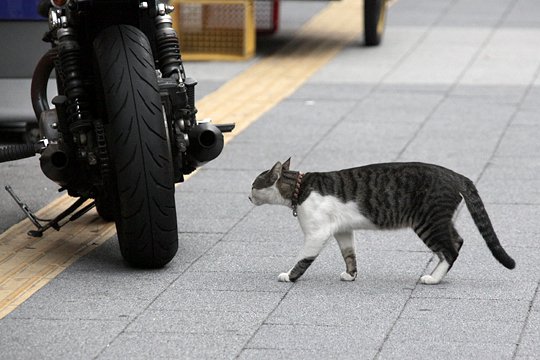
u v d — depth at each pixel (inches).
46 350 316.2
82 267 394.0
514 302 354.3
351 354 310.8
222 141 398.0
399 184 367.9
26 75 568.4
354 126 620.1
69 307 352.5
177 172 396.8
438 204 365.1
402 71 775.1
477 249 411.2
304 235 390.3
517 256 402.6
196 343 320.5
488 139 588.1
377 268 390.9
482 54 832.9
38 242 426.0
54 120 407.2
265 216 457.1
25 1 558.6
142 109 370.6
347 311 346.6
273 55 843.4
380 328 331.6
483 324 334.6
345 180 370.6
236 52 839.1
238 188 500.7
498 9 1053.8
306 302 355.6
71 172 384.8
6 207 475.5
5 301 359.6
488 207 466.3
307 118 639.8
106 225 448.5
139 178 369.7
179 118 390.6
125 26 390.6
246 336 325.4
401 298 358.9
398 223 370.6
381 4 877.8
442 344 318.0
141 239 375.2
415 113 650.8
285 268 391.2
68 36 395.9
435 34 925.2
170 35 401.7
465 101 681.0
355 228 371.9
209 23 845.2
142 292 365.7
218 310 348.2
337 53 849.5
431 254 405.4
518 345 317.1
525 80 741.9
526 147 571.8
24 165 544.7
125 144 369.1
